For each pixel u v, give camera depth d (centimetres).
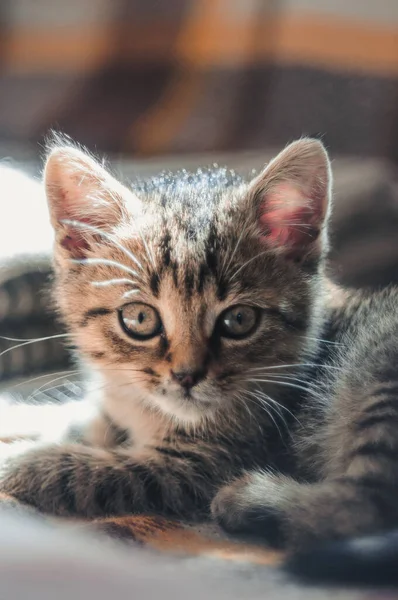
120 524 29
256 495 30
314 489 30
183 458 33
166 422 33
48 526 28
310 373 34
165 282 32
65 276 35
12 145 49
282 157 34
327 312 35
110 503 31
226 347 33
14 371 39
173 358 32
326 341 35
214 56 52
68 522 29
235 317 33
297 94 51
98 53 53
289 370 34
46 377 39
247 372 33
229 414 33
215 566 26
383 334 34
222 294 32
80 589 24
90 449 32
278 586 25
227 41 52
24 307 40
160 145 50
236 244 33
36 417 36
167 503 31
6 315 39
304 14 52
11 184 43
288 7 52
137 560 25
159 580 24
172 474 32
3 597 23
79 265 34
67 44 54
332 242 44
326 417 33
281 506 29
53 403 37
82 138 51
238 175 39
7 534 26
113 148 50
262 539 29
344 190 46
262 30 52
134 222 34
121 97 52
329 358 34
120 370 33
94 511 31
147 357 33
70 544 26
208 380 32
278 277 33
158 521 30
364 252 44
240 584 25
